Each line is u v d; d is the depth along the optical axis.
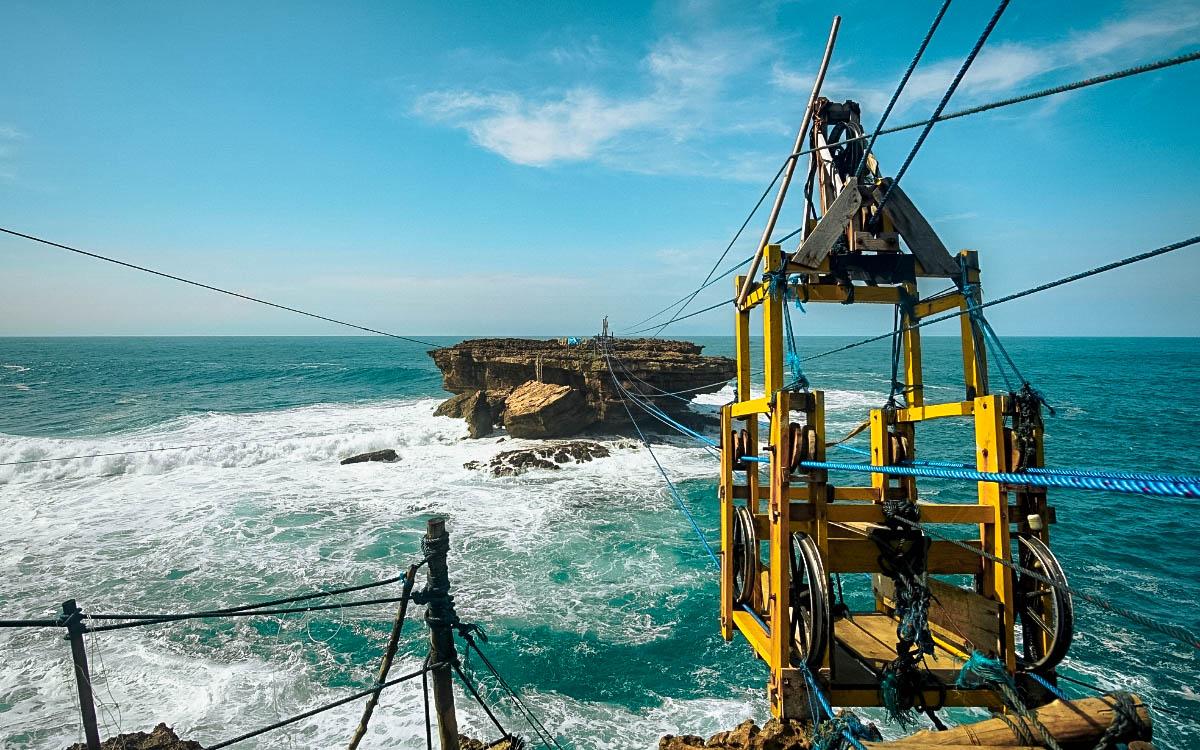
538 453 34.16
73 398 65.31
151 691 13.10
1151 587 19.62
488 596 18.12
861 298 6.98
